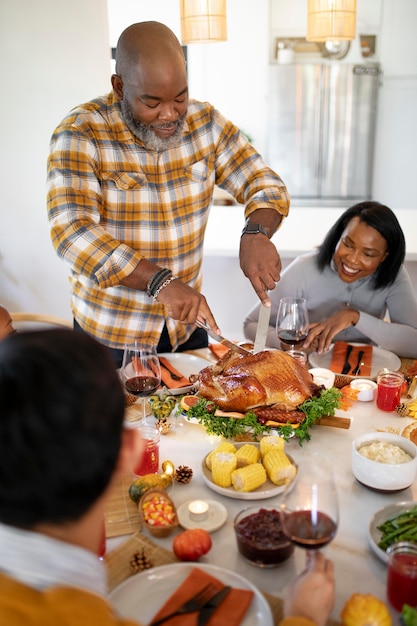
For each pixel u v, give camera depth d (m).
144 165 1.93
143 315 2.04
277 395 1.52
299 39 6.00
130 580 1.05
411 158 6.27
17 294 3.49
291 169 6.28
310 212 4.00
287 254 3.07
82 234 1.71
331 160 6.20
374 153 6.27
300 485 1.01
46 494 0.66
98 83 3.11
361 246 2.11
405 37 5.88
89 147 1.84
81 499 0.69
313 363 1.97
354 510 1.28
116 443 0.70
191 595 1.00
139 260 1.69
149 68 1.68
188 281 2.17
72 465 0.66
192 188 2.03
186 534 1.13
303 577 0.96
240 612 0.97
